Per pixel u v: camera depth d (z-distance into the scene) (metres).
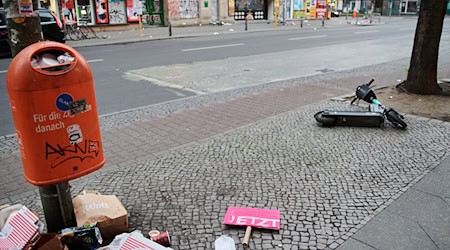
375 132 5.76
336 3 52.72
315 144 5.31
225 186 4.16
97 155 3.10
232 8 30.94
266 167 4.61
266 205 3.78
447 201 3.81
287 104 7.46
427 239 3.23
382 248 3.13
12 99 2.73
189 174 4.46
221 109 7.18
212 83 9.56
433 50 7.62
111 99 8.09
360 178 4.30
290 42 18.81
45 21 14.20
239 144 5.36
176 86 9.25
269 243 3.22
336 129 5.93
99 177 4.41
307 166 4.62
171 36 20.95
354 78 10.14
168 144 5.44
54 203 3.14
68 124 2.86
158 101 7.91
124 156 5.04
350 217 3.56
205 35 22.20
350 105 7.21
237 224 3.43
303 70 11.45
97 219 3.22
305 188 4.10
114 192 4.07
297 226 3.44
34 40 3.05
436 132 5.69
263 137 5.62
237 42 18.56
